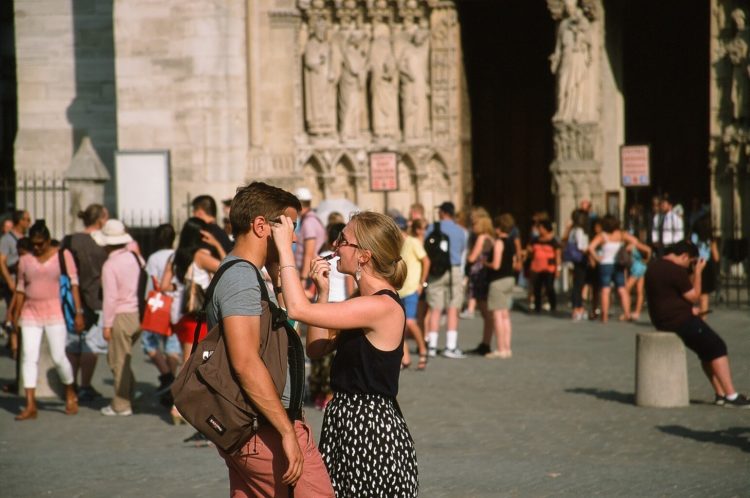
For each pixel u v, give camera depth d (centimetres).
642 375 1570
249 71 3195
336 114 3303
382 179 2788
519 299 3014
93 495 1123
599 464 1231
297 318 723
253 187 735
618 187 3288
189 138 3203
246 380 691
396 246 763
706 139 3688
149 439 1426
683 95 3694
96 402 1714
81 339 1712
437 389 1731
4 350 2317
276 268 779
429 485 1134
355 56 3272
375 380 745
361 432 739
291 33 3225
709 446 1319
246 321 697
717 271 2681
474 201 3597
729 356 1977
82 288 1723
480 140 3603
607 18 3241
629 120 3697
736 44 2944
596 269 2547
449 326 2070
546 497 1081
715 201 3023
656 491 1102
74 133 3588
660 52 3688
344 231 768
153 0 3206
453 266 2078
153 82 3219
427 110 3341
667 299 1563
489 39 3597
